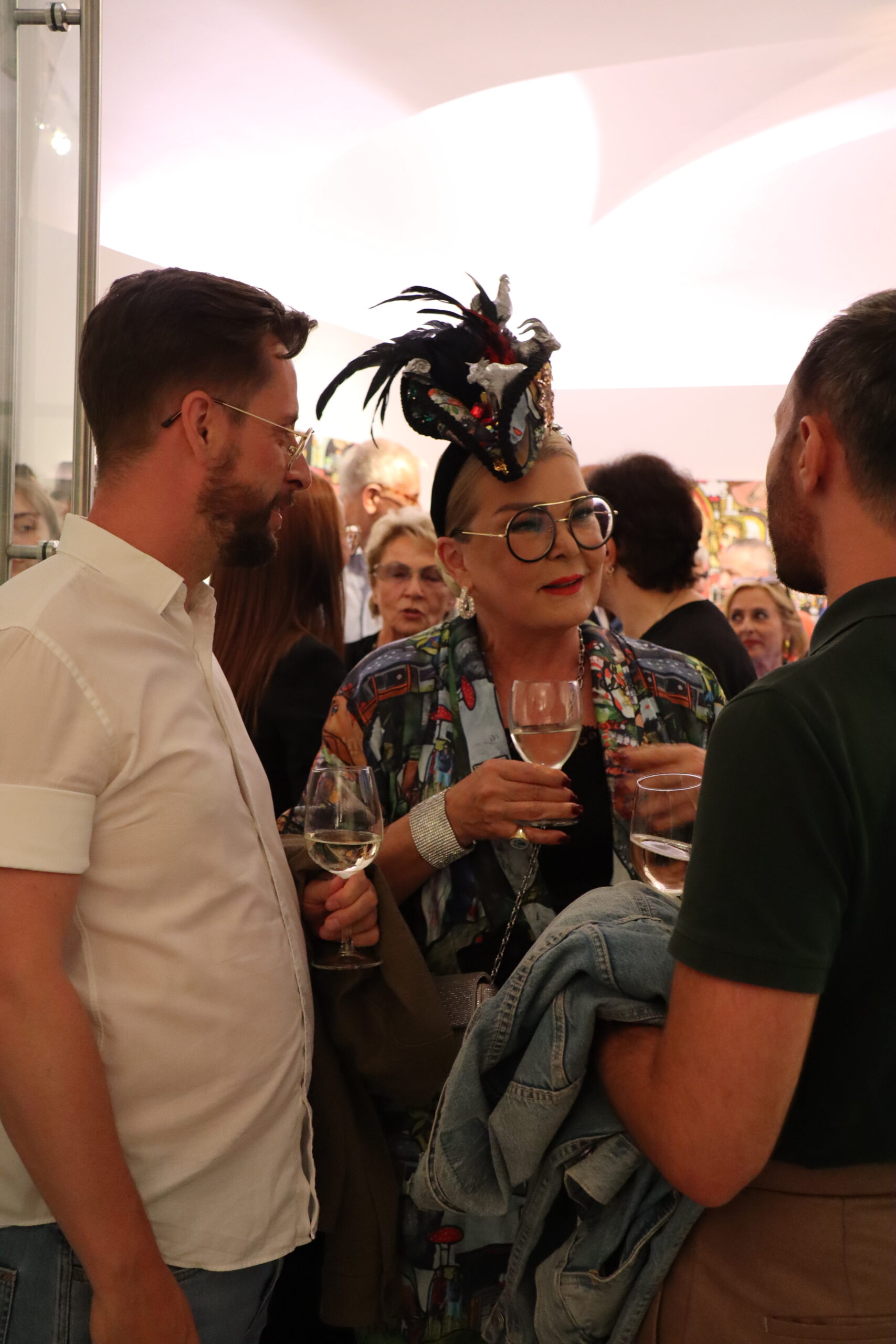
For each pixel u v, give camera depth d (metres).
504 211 6.46
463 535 1.53
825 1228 0.95
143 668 1.16
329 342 6.31
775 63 5.16
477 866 1.49
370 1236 1.38
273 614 2.15
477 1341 1.42
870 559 0.94
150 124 4.68
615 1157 1.07
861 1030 0.91
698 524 2.68
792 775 0.86
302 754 2.07
